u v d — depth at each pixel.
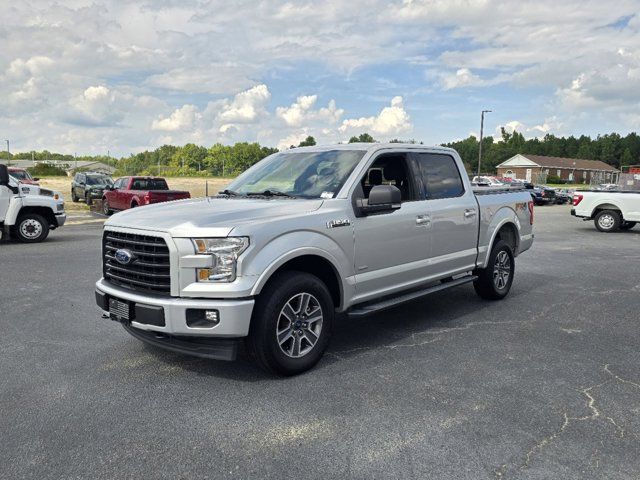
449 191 6.00
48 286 7.72
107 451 3.13
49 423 3.48
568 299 7.09
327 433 3.34
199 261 3.82
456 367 4.50
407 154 5.54
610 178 104.81
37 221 12.88
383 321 5.95
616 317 6.17
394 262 5.14
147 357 4.72
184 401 3.81
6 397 3.88
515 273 9.05
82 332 5.47
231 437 3.30
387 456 3.08
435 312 6.36
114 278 4.41
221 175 103.31
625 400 3.86
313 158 5.32
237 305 3.82
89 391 3.99
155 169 107.94
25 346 5.03
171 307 3.86
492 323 5.88
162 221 4.09
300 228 4.25
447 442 3.23
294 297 4.21
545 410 3.68
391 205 4.81
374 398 3.86
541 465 2.98
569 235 15.53
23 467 2.96
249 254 3.90
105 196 21.64
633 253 11.59
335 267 4.51
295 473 2.91
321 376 4.28
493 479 2.85
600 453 3.12
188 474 2.90
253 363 4.55
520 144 132.12
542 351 4.94
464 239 6.12
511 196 7.15
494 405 3.75
